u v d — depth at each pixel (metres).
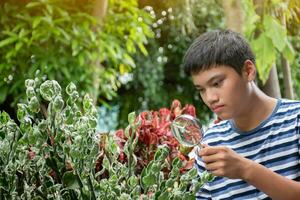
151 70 6.84
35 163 1.26
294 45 5.80
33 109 1.23
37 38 4.42
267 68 2.78
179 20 5.16
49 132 1.24
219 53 1.52
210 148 1.36
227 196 1.67
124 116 6.88
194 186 1.20
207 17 6.15
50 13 4.44
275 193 1.43
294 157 1.63
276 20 2.82
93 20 4.40
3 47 4.61
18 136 1.28
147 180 1.17
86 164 1.21
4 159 1.26
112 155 1.34
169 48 6.87
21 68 4.54
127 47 4.92
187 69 1.57
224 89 1.53
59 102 1.21
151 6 5.98
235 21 2.68
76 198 1.24
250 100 1.62
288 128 1.64
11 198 1.25
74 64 4.56
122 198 1.16
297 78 6.24
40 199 1.25
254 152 1.67
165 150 1.21
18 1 4.68
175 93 7.26
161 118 2.19
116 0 5.00
